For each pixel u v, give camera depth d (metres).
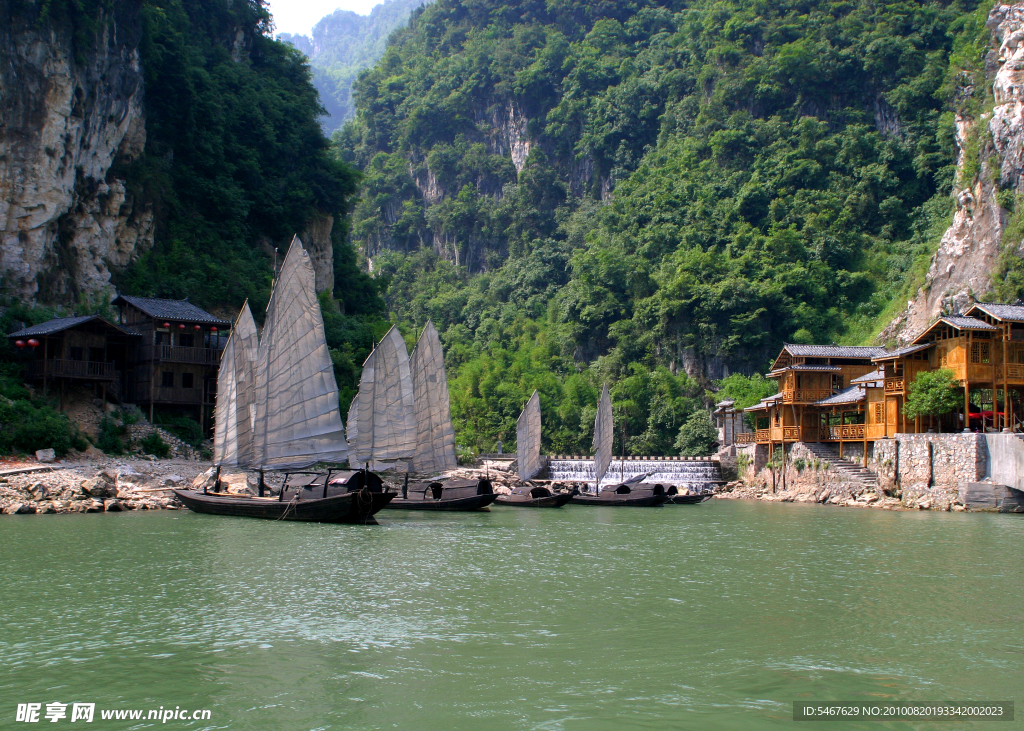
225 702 16.03
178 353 58.31
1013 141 92.44
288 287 42.22
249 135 83.12
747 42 156.00
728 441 90.06
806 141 135.88
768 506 60.38
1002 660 18.91
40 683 16.92
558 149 185.38
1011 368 54.00
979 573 29.31
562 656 18.98
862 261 124.38
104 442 52.56
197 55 79.50
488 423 110.62
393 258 188.75
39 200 59.09
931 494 54.19
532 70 190.12
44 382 52.81
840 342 114.31
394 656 18.86
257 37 94.38
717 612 23.12
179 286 67.19
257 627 20.97
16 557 29.62
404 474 66.69
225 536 35.59
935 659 18.97
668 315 120.12
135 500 44.94
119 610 22.34
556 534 40.72
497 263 179.50
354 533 38.28
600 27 194.00
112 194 65.50
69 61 60.25
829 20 149.62
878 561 32.00
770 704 16.16
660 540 38.59
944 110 132.12
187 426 58.47
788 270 121.75
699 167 145.88
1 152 57.19
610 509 57.88
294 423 42.28
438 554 32.81
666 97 170.62
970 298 89.50
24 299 58.25
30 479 44.41
